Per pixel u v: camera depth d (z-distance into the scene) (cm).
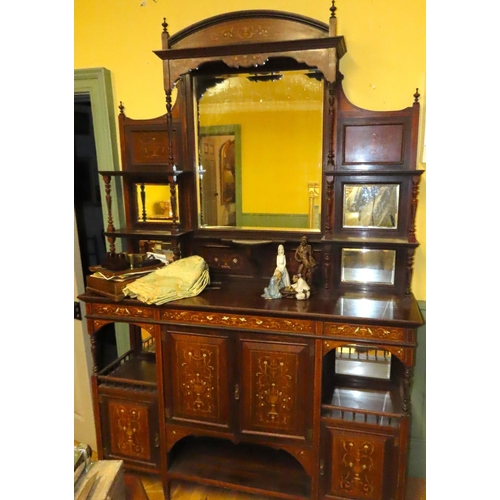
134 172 183
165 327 163
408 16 160
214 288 180
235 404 162
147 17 186
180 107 184
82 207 213
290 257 184
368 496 153
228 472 176
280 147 177
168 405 170
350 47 166
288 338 152
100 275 170
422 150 159
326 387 167
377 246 161
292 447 158
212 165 186
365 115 163
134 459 178
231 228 188
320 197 175
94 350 177
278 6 170
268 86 175
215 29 160
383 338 143
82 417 216
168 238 188
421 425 182
